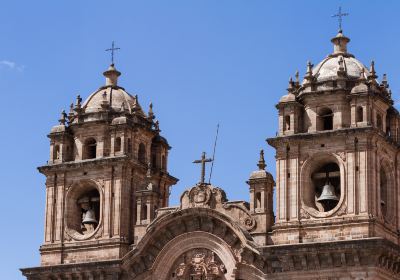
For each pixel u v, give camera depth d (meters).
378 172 101.00
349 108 102.81
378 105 103.44
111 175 110.88
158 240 106.69
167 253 106.06
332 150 101.69
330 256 98.19
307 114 103.94
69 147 114.62
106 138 112.88
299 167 102.50
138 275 106.75
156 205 109.69
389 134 106.56
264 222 102.88
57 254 111.12
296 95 105.50
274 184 105.69
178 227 106.06
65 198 112.56
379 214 100.12
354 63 106.44
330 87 103.88
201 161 107.12
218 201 105.06
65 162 113.25
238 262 102.44
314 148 102.38
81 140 114.06
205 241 104.75
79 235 111.19
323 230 99.94
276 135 103.81
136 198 110.12
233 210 104.38
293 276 99.56
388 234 101.25
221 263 103.75
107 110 113.81
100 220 110.31
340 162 101.00
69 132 114.88
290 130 103.38
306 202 101.69
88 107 115.75
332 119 103.50
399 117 107.44
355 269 97.38
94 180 111.81
